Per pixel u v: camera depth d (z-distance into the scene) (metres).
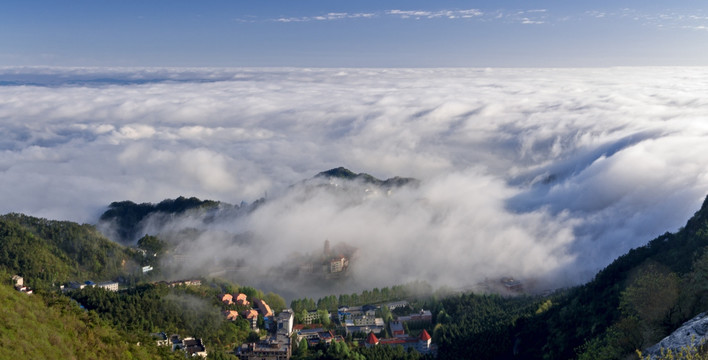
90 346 131.88
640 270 177.25
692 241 171.50
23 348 111.12
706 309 130.38
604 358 138.12
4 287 132.88
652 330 134.38
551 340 182.25
